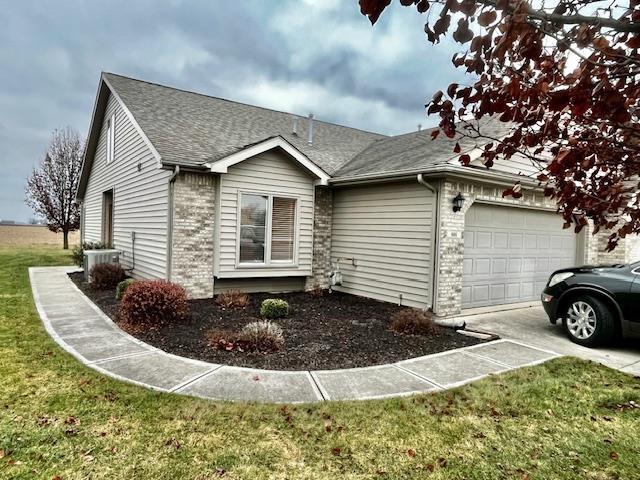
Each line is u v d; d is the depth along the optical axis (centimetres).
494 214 891
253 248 928
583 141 197
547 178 232
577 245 1081
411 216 845
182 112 1121
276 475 278
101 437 315
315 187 1021
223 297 827
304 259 1005
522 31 145
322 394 409
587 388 438
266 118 1338
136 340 577
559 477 285
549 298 670
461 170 745
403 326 653
